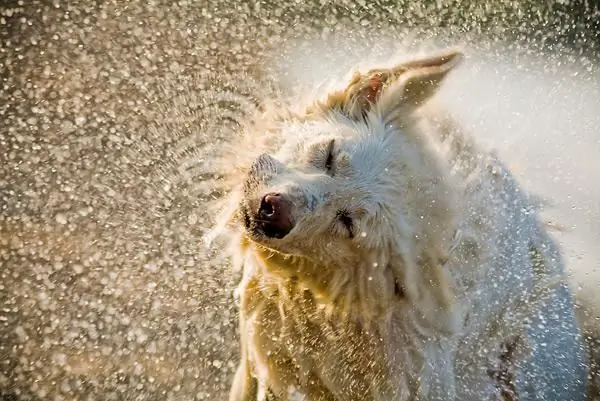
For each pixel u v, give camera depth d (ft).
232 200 34.99
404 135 34.35
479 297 35.27
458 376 35.63
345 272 33.58
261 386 35.86
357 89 34.65
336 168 32.86
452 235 34.30
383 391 35.01
